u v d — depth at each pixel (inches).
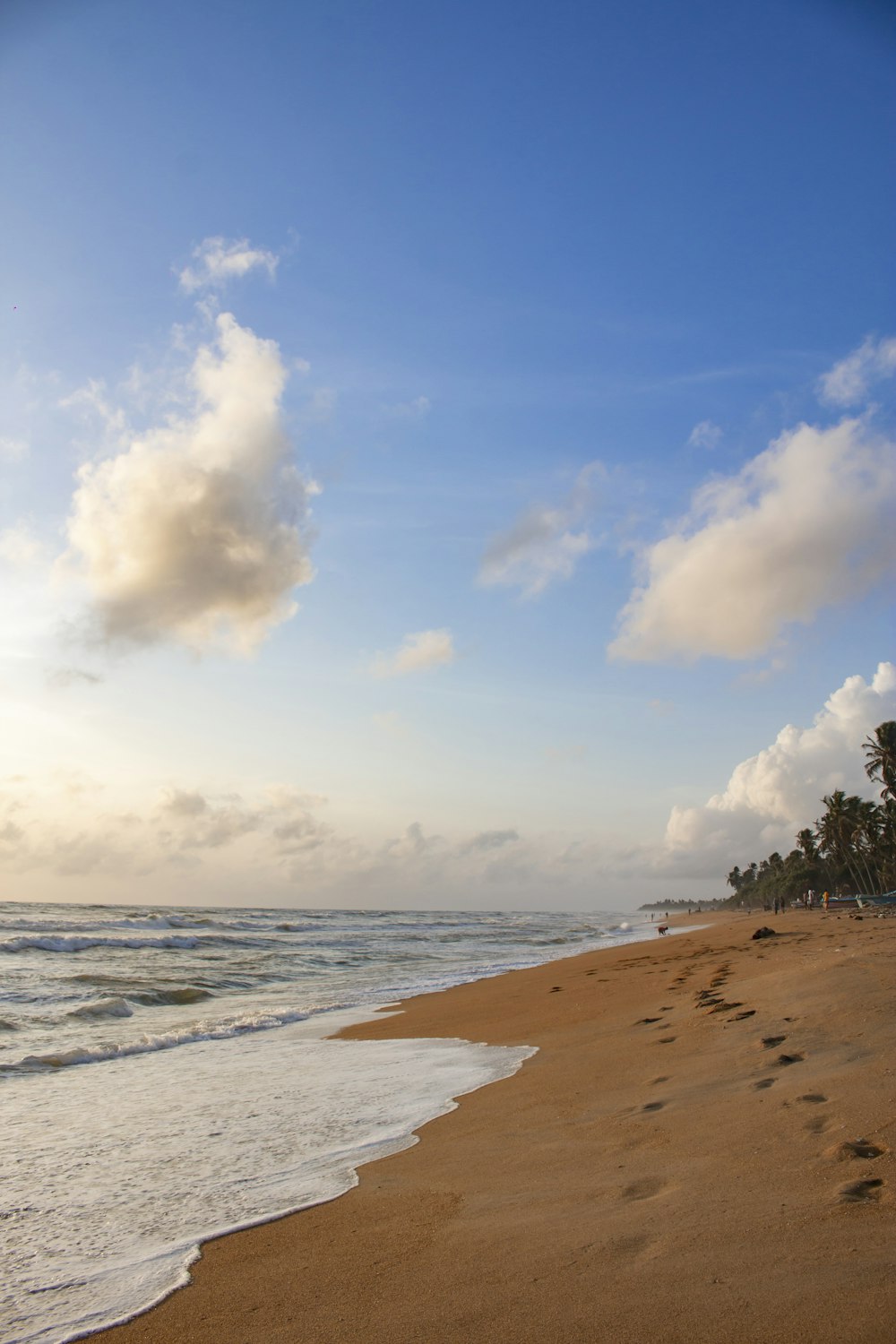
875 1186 193.9
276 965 1435.8
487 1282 172.4
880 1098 259.0
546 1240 191.8
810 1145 229.9
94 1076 490.6
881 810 4131.4
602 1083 361.4
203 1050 584.1
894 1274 150.6
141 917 3248.0
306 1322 163.8
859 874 4579.2
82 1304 183.8
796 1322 139.5
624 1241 184.1
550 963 1389.0
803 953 800.9
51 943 1606.8
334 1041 608.7
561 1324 149.6
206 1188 268.1
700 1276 161.5
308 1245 209.6
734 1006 478.9
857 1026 361.7
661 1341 139.0
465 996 865.5
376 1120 349.7
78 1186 275.6
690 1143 251.6
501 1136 299.3
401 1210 229.1
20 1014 783.7
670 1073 352.2
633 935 2967.5
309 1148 310.7
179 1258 207.8
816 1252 164.7
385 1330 156.3
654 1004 598.5
